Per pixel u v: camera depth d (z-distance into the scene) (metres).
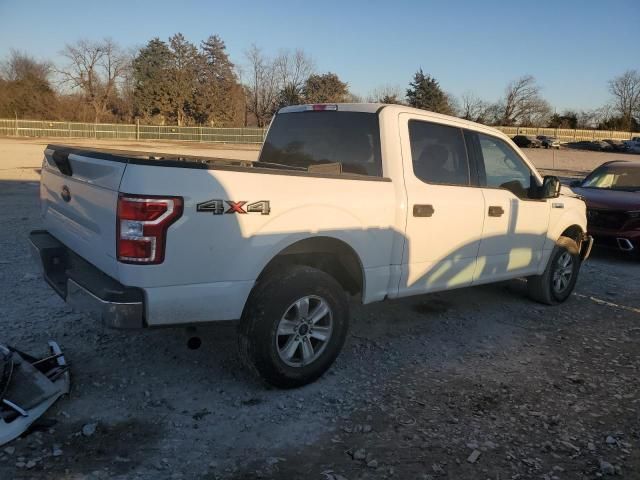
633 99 91.50
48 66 75.50
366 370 4.29
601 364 4.66
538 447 3.36
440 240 4.68
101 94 77.56
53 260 4.05
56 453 3.00
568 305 6.41
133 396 3.65
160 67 77.75
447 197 4.68
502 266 5.45
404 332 5.18
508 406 3.84
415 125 4.61
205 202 3.26
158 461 3.00
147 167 3.12
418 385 4.09
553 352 4.89
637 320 5.94
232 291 3.46
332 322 3.95
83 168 3.54
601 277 7.91
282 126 5.26
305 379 3.88
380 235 4.19
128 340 4.47
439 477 3.02
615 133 81.25
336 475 2.98
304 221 3.72
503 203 5.27
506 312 5.97
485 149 5.27
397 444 3.30
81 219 3.67
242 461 3.06
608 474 3.12
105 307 3.16
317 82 76.62
